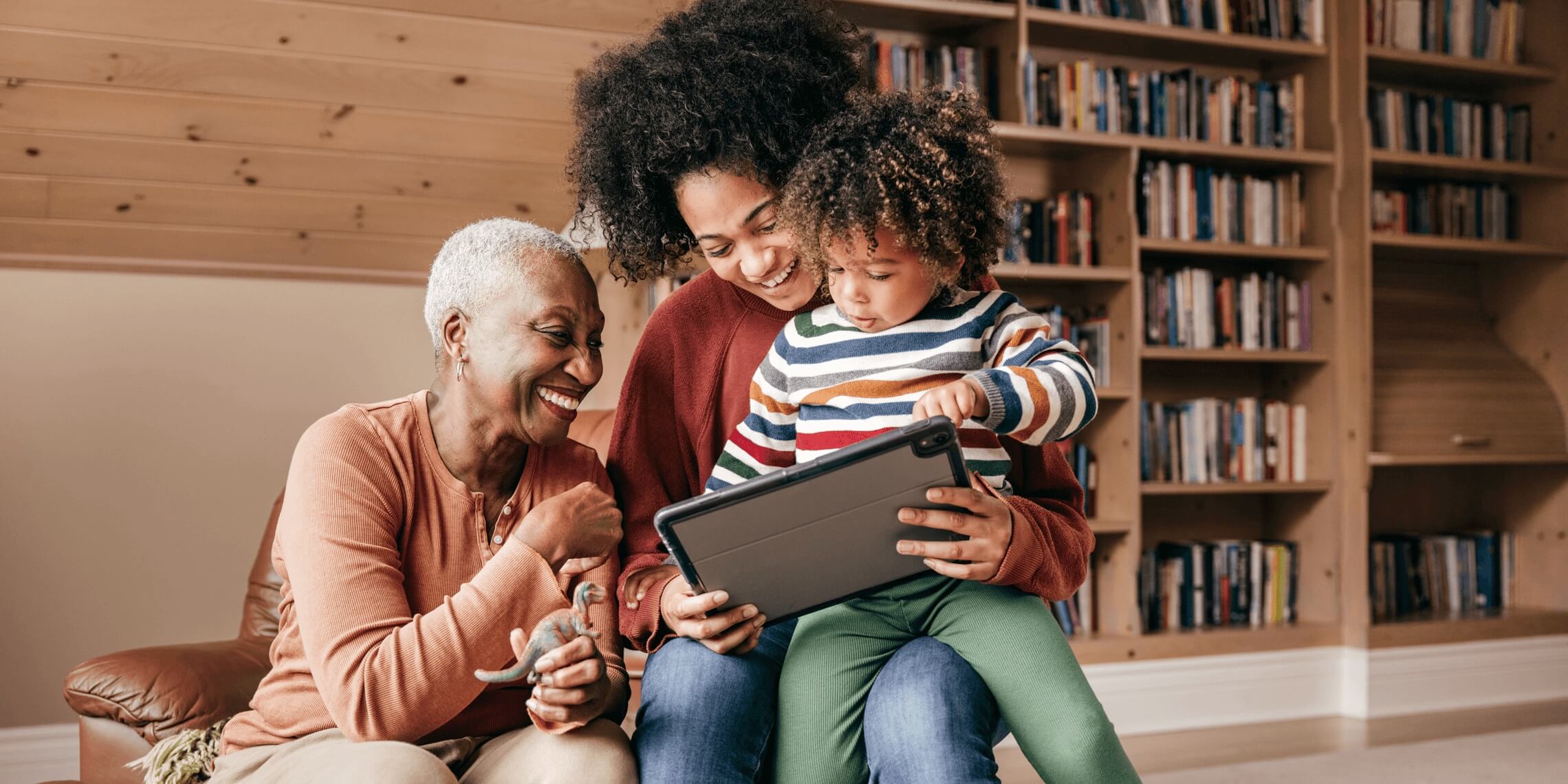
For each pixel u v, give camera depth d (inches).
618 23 113.6
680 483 59.1
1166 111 150.4
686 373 58.9
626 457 57.9
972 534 44.7
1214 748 134.1
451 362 50.6
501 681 42.7
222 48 106.0
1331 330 156.6
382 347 133.1
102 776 71.6
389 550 48.4
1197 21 152.0
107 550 122.3
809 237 47.6
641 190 54.7
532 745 46.4
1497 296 176.2
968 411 42.4
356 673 44.4
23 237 119.5
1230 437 155.7
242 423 127.5
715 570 44.6
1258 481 155.8
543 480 53.9
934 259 46.9
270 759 48.0
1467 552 169.2
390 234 130.6
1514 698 160.2
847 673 48.3
